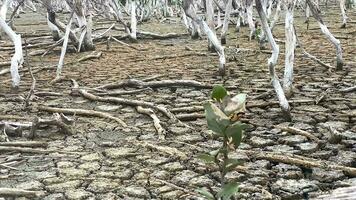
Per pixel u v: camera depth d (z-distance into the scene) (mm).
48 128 5285
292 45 6020
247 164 4477
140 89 6523
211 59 8516
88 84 6945
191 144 4898
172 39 11391
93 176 4352
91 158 4648
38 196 4082
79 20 9469
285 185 4168
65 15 18062
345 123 5285
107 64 8312
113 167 4488
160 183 4219
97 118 5602
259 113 5613
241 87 6566
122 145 4891
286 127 5133
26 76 7480
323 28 7234
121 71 7723
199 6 16016
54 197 4070
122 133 5180
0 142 4887
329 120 5383
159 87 6648
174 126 5328
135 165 4512
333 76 6988
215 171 4375
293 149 4742
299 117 5449
